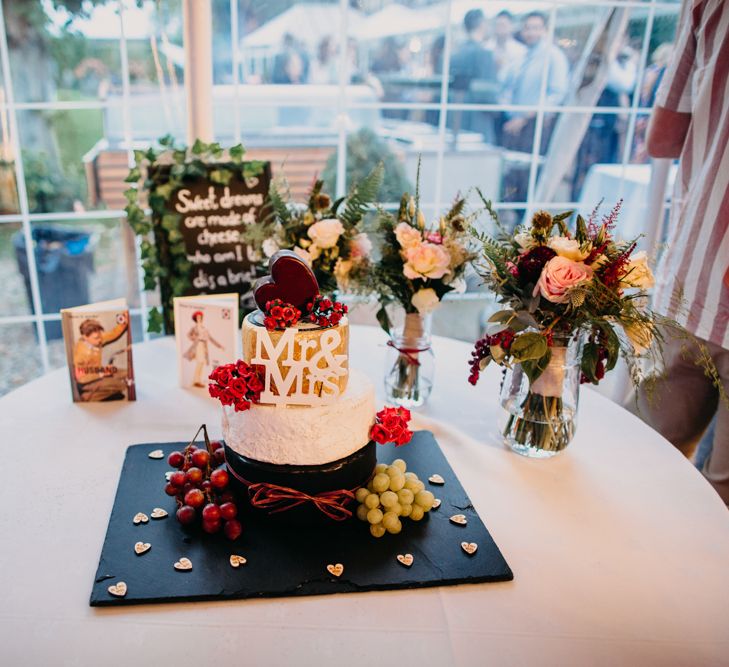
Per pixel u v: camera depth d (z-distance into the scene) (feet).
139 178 6.27
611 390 8.23
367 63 8.20
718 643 3.11
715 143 5.58
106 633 3.04
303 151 8.30
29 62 7.64
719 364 5.90
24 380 9.34
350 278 5.25
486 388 5.74
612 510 4.09
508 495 4.21
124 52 7.07
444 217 4.97
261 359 3.62
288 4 7.69
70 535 3.70
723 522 4.01
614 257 4.06
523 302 4.19
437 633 3.11
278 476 3.70
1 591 3.26
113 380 5.19
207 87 6.65
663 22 7.88
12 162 8.13
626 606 3.31
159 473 4.27
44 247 8.78
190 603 3.24
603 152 8.72
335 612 3.22
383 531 3.74
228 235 6.60
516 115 8.60
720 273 5.56
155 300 8.51
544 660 2.98
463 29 8.07
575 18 7.85
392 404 5.31
